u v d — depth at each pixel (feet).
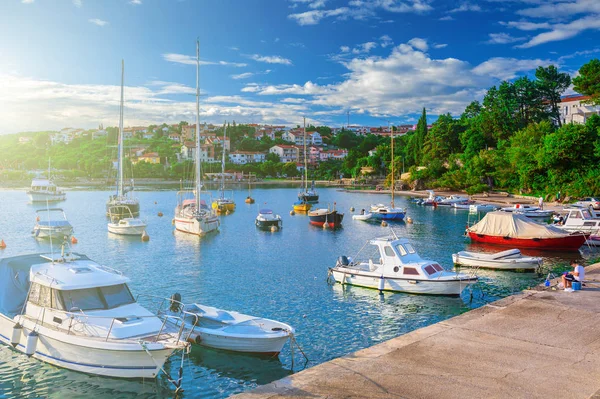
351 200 396.37
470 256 131.95
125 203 264.11
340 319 87.25
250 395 44.86
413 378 47.55
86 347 58.80
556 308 71.46
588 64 296.92
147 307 95.25
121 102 274.16
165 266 136.67
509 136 431.84
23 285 73.36
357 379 47.62
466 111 543.80
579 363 50.62
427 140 517.55
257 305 96.37
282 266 136.05
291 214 294.25
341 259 117.19
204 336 69.05
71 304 63.93
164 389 59.82
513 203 309.63
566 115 433.07
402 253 106.83
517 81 451.12
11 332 67.77
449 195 403.54
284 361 68.23
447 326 63.72
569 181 297.33
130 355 57.47
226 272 127.95
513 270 124.26
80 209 317.63
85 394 58.49
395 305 95.50
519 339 58.29
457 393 43.98
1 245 171.73
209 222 208.33
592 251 154.10
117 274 71.46
